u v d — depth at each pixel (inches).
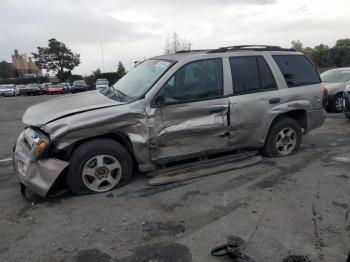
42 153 160.7
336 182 185.6
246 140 207.9
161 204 161.8
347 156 230.7
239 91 199.5
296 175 195.9
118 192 175.5
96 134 166.7
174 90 181.0
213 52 196.1
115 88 208.5
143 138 175.0
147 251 124.6
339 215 148.9
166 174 188.4
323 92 233.9
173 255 122.0
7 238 135.8
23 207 162.6
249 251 123.5
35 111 184.5
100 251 125.3
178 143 185.2
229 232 136.3
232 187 179.8
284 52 222.8
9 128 402.6
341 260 118.0
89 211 156.1
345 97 342.0
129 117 170.7
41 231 140.3
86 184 171.0
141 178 192.2
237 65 200.7
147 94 175.9
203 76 189.3
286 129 225.1
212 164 201.5
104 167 173.2
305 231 136.2
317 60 1419.8
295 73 223.6
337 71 456.8
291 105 217.5
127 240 132.0
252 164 209.5
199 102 185.8
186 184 183.9
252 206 158.2
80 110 170.1
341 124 343.0
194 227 140.7
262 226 140.4
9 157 254.7
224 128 195.8
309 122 231.1
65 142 161.9
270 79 211.6
